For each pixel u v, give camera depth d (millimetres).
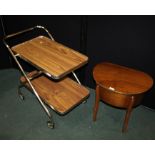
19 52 2182
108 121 2416
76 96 2363
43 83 2527
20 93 2648
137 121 2404
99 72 2174
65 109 2213
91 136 2273
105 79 2084
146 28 1993
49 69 1977
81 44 2443
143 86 2004
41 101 2287
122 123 2395
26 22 2645
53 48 2252
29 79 2363
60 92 2410
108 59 2410
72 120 2430
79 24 2312
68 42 2545
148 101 2465
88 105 2607
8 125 2379
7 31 2830
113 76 2123
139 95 1998
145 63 2205
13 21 2709
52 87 2477
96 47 2400
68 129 2340
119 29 2137
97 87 2105
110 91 1985
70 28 2408
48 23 2518
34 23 2605
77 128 2350
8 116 2482
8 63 3098
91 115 2484
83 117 2463
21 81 2521
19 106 2600
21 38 2836
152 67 2191
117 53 2305
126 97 1973
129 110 2072
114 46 2275
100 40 2322
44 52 2191
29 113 2516
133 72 2182
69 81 2561
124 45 2207
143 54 2156
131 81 2062
